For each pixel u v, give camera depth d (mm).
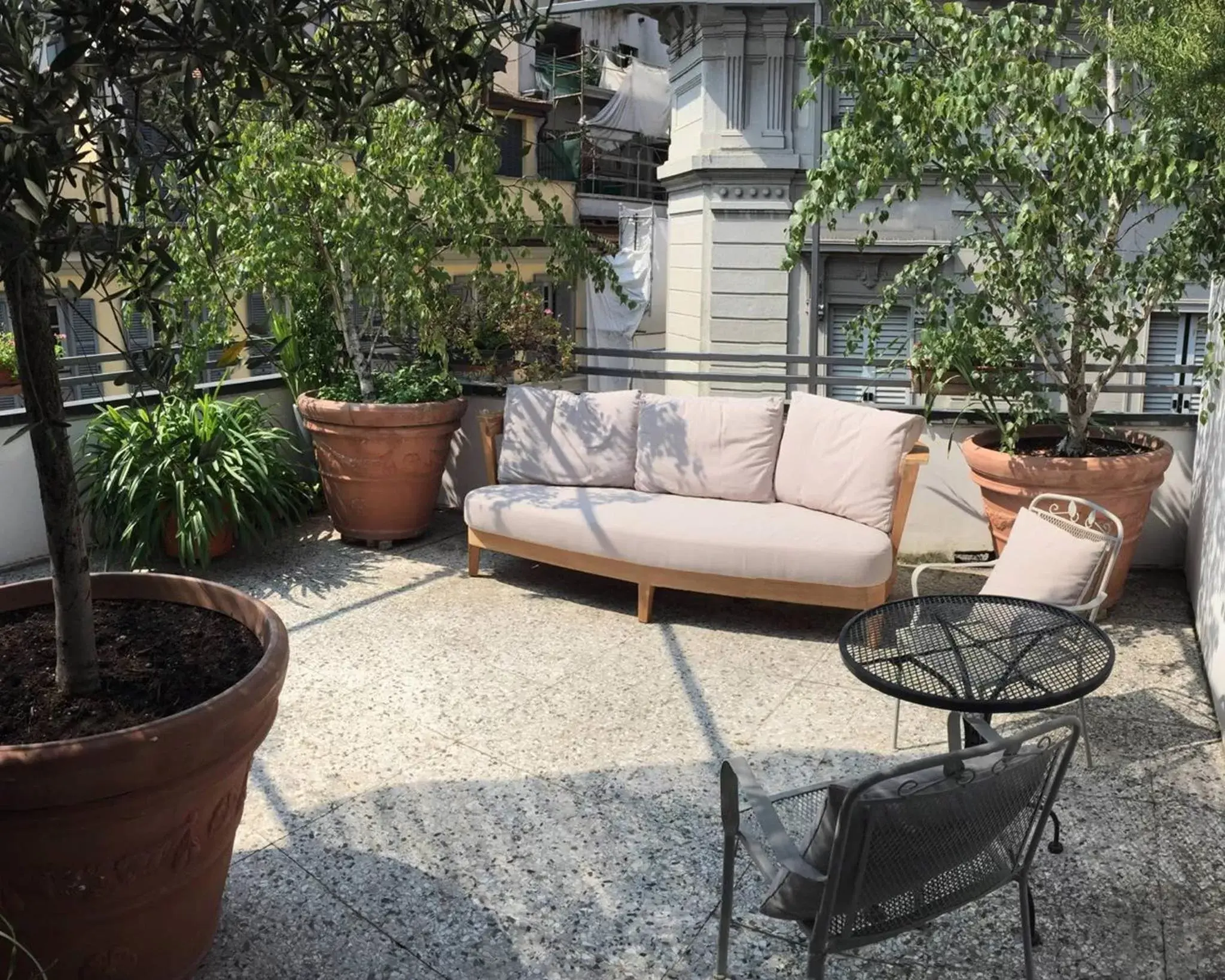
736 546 4527
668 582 4691
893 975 2488
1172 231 4430
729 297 13336
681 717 3812
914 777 2145
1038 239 4312
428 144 5336
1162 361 9773
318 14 1821
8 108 1561
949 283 4980
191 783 2123
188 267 5012
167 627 2672
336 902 2760
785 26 12562
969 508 5574
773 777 3381
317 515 6414
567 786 3336
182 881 2258
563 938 2629
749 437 5078
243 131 5051
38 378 2160
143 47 1608
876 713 3832
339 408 5453
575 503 5039
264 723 2281
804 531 4539
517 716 3816
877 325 5168
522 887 2830
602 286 6215
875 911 2076
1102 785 3314
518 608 4930
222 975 2482
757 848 2314
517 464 5555
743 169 12930
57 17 1659
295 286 5594
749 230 13125
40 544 5590
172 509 5289
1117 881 2826
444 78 1868
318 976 2490
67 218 1658
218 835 2320
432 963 2537
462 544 5910
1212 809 3162
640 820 3145
